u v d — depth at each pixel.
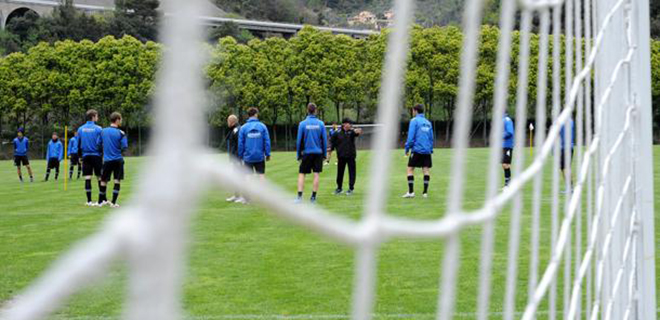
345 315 8.08
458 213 1.65
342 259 11.42
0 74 84.25
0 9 119.94
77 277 0.56
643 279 5.57
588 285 4.30
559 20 3.15
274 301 8.74
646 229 5.57
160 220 0.60
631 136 5.39
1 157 80.44
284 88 85.62
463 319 7.73
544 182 23.44
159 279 0.60
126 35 85.06
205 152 0.69
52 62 85.44
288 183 28.41
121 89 83.50
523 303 8.34
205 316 8.04
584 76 3.84
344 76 87.25
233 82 82.69
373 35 86.75
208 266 10.94
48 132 86.44
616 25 4.96
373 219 1.17
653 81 78.69
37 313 0.54
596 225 4.07
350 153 23.03
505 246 12.04
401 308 8.28
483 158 43.47
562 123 3.21
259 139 20.44
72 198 23.83
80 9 120.12
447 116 82.44
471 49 1.57
